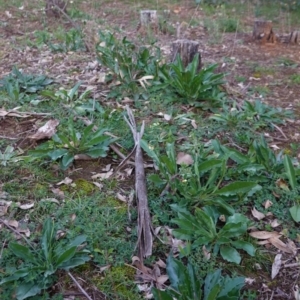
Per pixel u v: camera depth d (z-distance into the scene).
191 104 4.60
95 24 7.28
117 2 9.10
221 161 3.28
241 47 6.81
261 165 3.45
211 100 4.62
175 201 3.22
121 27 7.41
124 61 4.93
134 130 3.80
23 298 2.51
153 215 3.14
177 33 6.98
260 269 2.88
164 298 2.42
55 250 2.75
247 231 3.10
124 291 2.67
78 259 2.72
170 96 4.71
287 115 4.61
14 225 3.04
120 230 3.05
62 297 2.58
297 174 3.49
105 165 3.69
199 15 8.51
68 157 3.60
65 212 3.14
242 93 5.07
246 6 9.41
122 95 4.71
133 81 4.75
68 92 4.58
